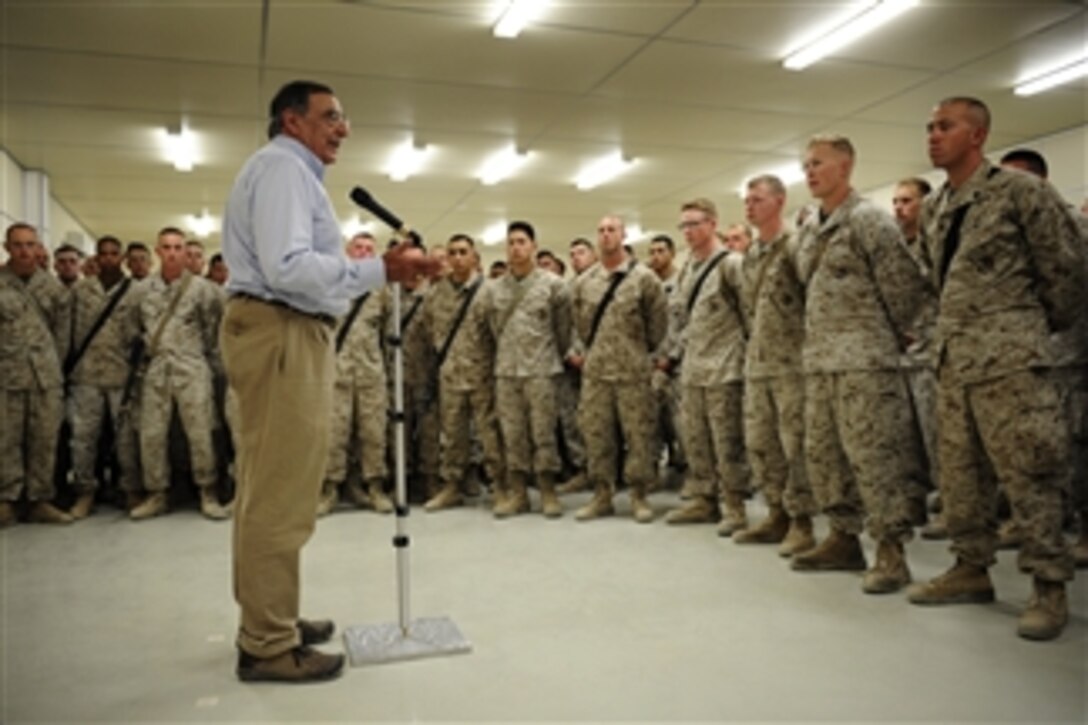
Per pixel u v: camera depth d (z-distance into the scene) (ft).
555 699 6.43
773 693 6.43
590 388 13.79
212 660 7.51
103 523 14.25
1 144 21.11
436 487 15.98
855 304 9.20
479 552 11.43
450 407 15.11
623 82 17.76
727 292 12.25
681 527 12.82
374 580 10.05
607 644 7.62
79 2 13.21
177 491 16.44
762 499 14.99
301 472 6.81
